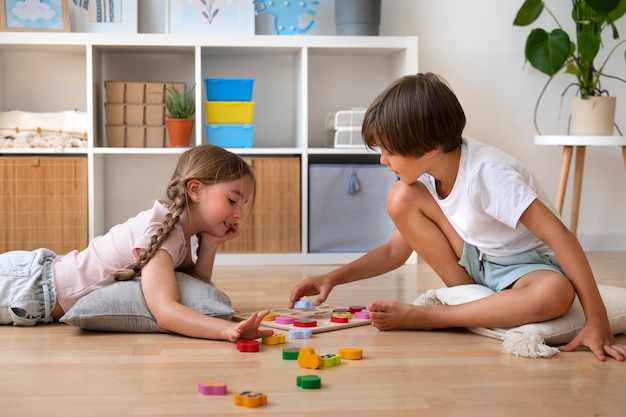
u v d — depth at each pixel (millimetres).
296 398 1203
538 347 1486
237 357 1463
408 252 2000
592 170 3494
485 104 3416
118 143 3043
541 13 3402
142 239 1709
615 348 1478
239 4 3150
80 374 1344
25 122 2959
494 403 1188
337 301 2145
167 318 1631
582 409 1161
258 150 2988
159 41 2957
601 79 3461
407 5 3344
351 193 3025
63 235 2955
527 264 1691
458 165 1661
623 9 3135
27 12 2982
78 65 3240
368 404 1177
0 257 1808
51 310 1770
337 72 3342
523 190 1567
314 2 3229
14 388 1256
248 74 3312
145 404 1172
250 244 3006
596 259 3180
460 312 1650
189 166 1801
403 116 1582
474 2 3379
